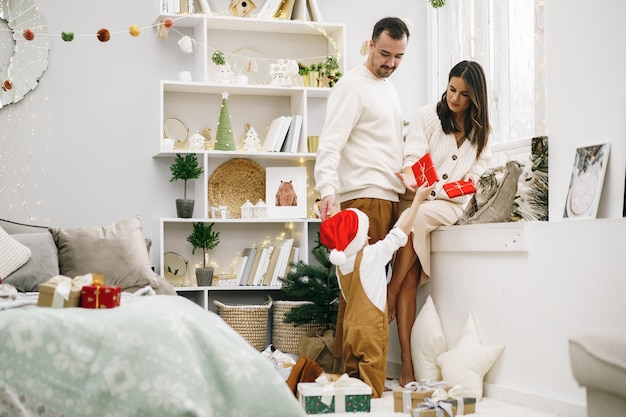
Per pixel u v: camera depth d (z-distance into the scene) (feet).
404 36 13.80
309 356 14.90
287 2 18.06
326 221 13.14
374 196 13.69
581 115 11.66
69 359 8.43
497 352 12.29
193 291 17.60
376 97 13.94
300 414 8.86
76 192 17.03
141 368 8.45
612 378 7.27
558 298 11.16
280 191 17.71
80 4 17.19
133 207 17.34
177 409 8.32
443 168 13.96
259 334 16.90
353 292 12.78
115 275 14.89
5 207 16.58
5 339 8.43
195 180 17.69
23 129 16.76
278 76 17.79
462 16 17.71
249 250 17.56
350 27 18.88
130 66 17.46
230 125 17.43
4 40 16.72
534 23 15.26
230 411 8.63
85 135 17.13
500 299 12.32
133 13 17.49
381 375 12.62
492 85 16.60
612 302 10.29
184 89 17.44
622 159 10.85
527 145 15.07
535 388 11.55
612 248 10.30
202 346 8.82
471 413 11.00
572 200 11.57
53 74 16.98
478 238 12.74
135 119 17.43
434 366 13.29
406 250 13.73
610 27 11.12
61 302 9.25
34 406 8.32
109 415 8.32
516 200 12.44
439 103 14.06
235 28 18.07
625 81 10.85
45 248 14.85
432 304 13.76
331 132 13.75
